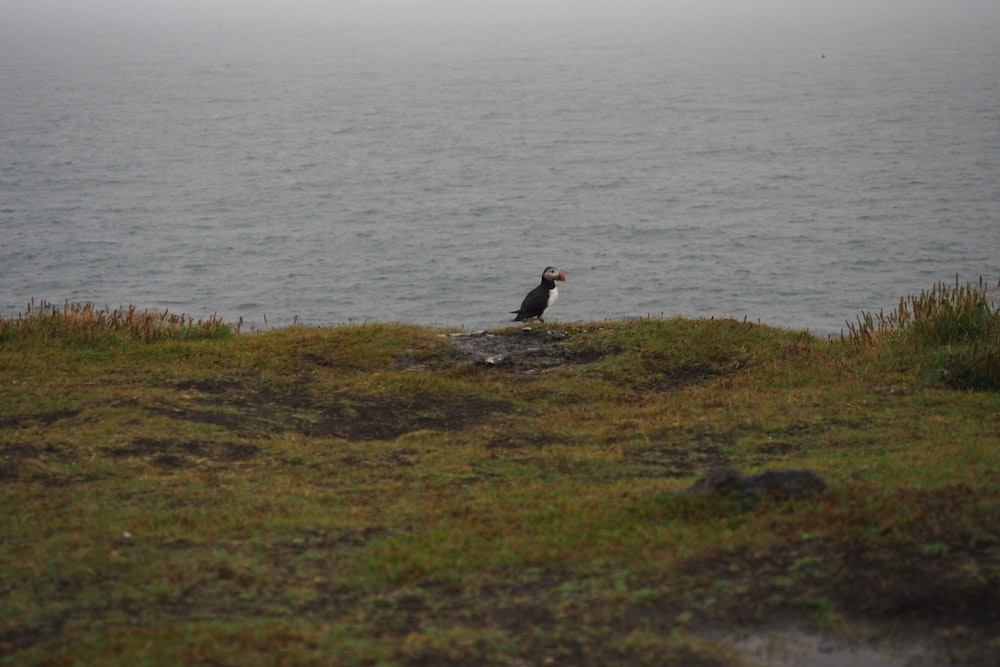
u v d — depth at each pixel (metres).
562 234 69.38
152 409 15.09
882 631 7.96
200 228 73.12
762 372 17.66
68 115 147.50
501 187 89.44
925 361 17.12
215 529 10.38
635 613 8.26
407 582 9.02
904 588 8.41
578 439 14.55
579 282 56.00
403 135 127.56
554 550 9.57
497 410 16.20
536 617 8.23
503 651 7.62
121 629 8.01
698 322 19.94
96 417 14.54
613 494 11.44
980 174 88.25
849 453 13.03
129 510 11.00
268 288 55.75
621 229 70.75
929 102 149.50
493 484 12.38
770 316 48.72
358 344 19.00
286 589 8.91
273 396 16.61
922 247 62.22
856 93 166.62
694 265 59.53
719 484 10.72
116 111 154.38
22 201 82.31
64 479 12.04
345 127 136.62
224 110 158.38
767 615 8.20
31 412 14.74
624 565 9.20
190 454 13.35
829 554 8.97
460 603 8.59
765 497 10.38
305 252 64.94
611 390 17.09
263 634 7.83
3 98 171.75
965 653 7.66
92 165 102.94
